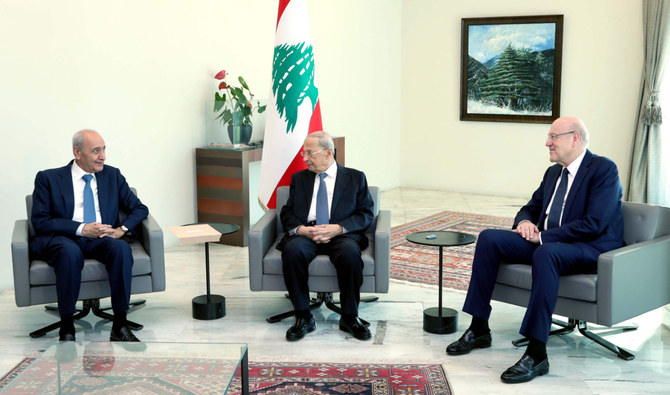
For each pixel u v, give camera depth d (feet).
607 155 27.58
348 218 13.93
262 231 13.61
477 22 29.35
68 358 9.71
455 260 18.74
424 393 10.68
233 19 22.00
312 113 16.67
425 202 28.37
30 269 12.80
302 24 16.40
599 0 26.99
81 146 13.73
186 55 20.51
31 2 16.24
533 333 11.37
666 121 25.55
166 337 13.28
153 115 19.69
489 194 30.40
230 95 21.86
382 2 29.76
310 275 13.42
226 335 13.39
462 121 30.55
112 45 18.31
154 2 19.35
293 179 14.64
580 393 10.68
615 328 13.56
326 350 12.56
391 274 17.43
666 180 25.73
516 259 12.53
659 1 24.95
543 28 28.04
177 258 19.34
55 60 16.92
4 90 15.85
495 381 11.17
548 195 13.16
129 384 8.95
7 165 16.10
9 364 11.96
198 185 21.18
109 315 13.96
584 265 11.97
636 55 26.50
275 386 10.94
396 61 31.27
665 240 12.25
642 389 10.80
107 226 13.44
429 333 13.42
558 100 28.17
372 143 30.04
